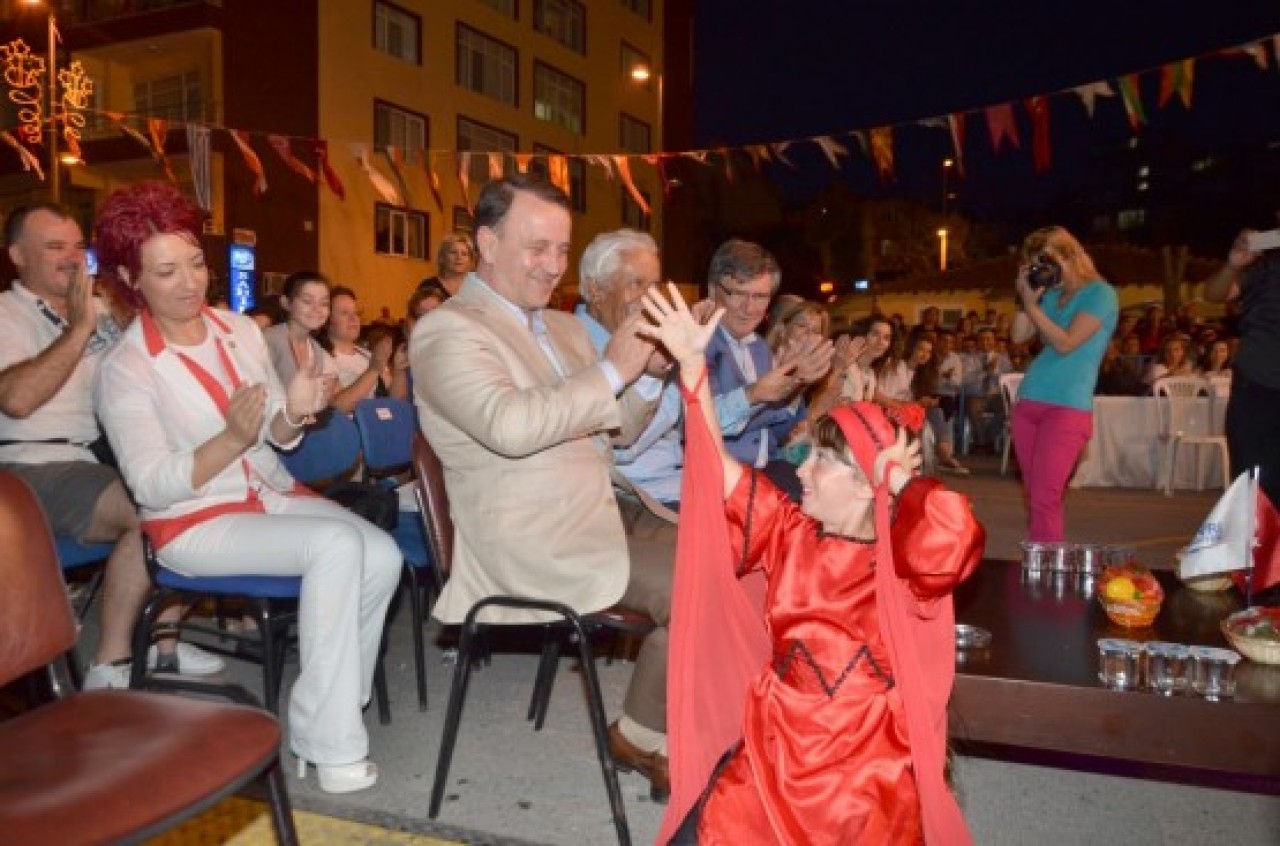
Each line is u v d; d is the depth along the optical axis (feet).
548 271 9.51
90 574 16.33
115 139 63.57
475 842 8.84
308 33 62.95
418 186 71.00
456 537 9.41
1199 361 37.47
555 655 11.49
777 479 13.71
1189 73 18.52
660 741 9.52
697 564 7.72
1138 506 27.89
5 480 7.07
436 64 72.49
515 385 9.03
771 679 7.44
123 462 9.91
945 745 7.45
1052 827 9.29
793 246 128.67
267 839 8.85
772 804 7.12
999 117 20.94
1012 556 20.38
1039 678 8.22
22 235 12.37
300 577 10.04
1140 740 7.93
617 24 95.50
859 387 17.34
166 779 5.80
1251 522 10.90
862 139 23.00
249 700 7.88
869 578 7.24
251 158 27.86
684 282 107.86
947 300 68.33
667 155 26.86
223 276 59.62
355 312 21.40
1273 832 9.23
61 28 64.49
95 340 12.79
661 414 11.34
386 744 11.03
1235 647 8.91
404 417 15.60
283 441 10.99
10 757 5.96
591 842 8.87
